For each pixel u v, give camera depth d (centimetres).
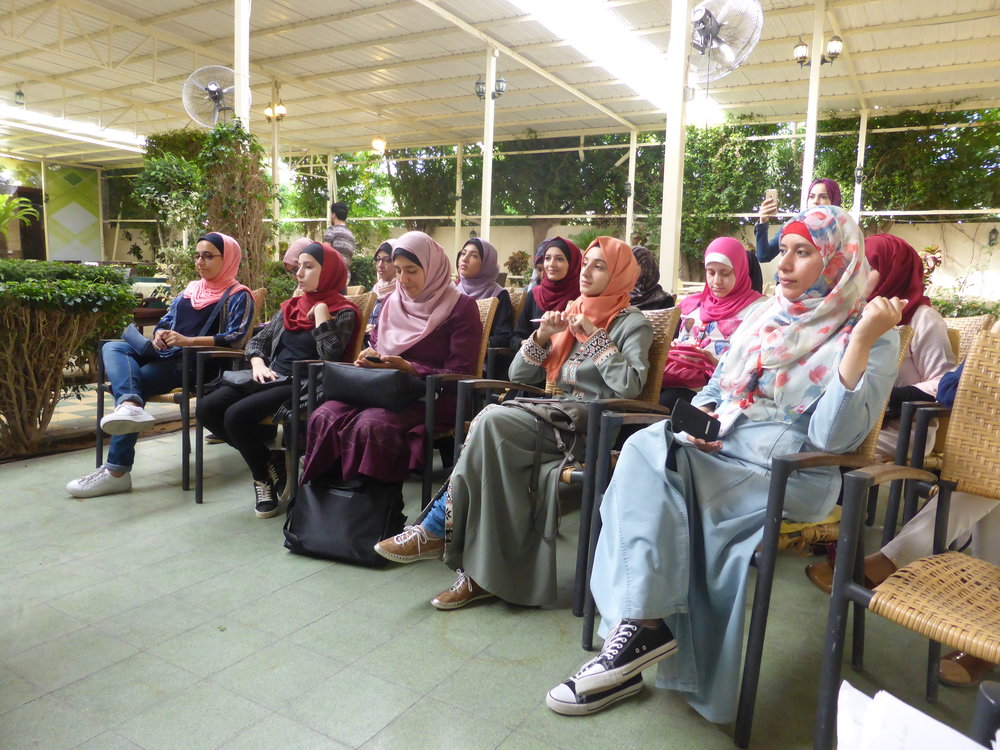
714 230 1307
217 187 595
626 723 153
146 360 312
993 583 129
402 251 262
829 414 147
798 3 738
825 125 1207
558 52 922
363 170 1666
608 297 234
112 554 236
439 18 845
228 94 662
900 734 72
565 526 276
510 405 212
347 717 152
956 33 800
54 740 142
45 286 336
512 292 373
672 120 471
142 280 837
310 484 244
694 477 162
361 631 190
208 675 167
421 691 163
